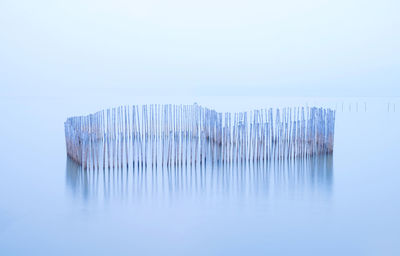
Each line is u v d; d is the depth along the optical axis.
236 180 7.91
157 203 6.59
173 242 5.17
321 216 6.03
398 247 5.01
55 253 4.88
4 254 4.83
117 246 5.06
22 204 6.57
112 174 8.37
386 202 6.64
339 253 4.88
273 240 5.22
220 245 5.08
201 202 6.63
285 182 7.80
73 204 6.56
